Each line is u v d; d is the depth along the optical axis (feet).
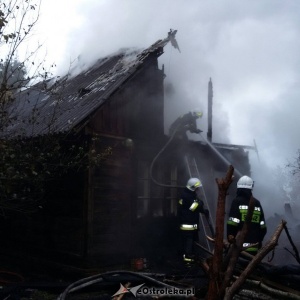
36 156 20.80
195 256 17.01
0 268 26.27
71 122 22.39
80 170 23.88
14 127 27.45
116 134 25.18
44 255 26.13
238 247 11.77
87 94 27.04
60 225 25.02
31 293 18.52
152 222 26.76
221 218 11.43
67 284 19.65
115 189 24.68
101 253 23.49
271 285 15.67
